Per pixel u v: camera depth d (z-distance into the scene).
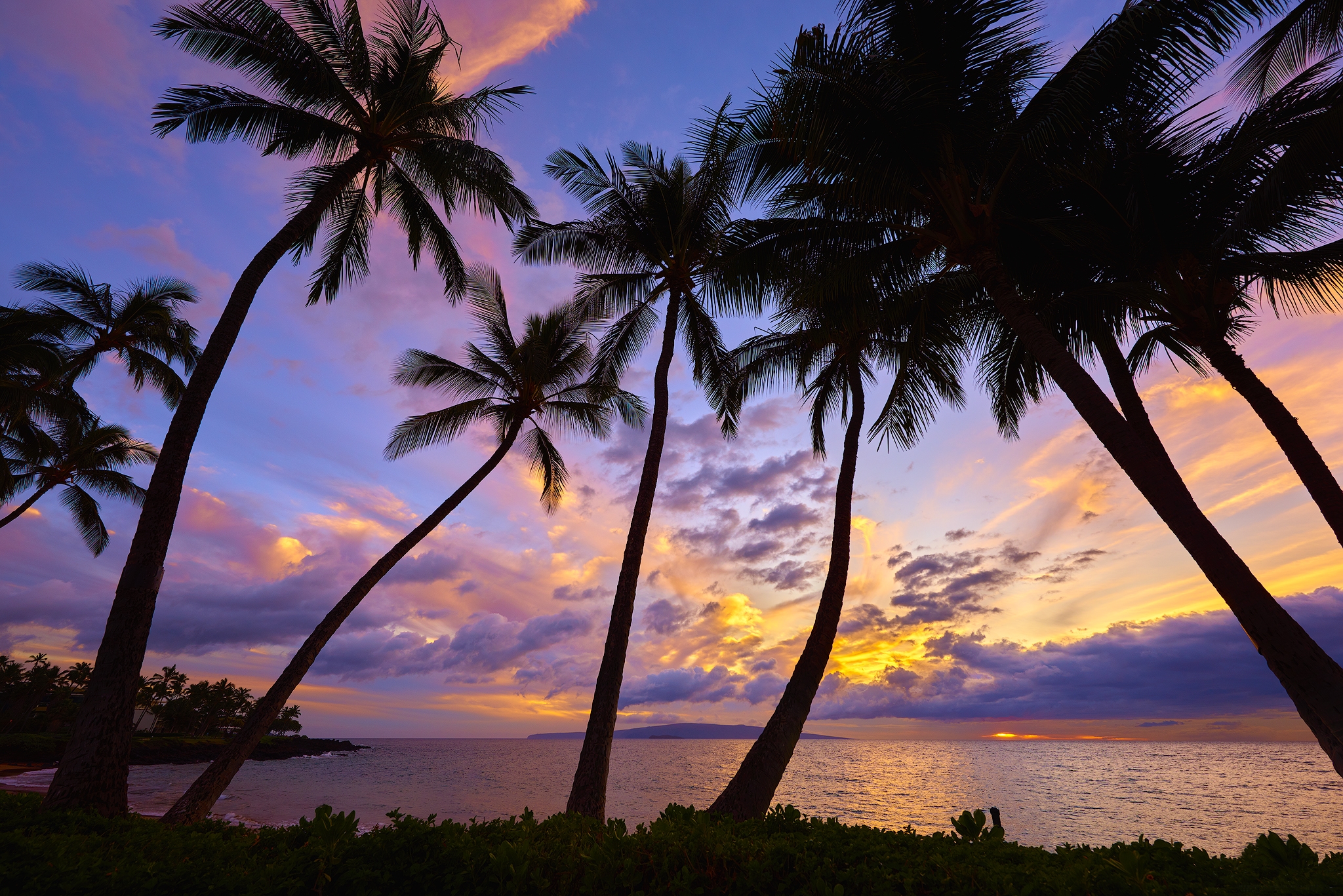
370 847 3.97
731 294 13.51
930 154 9.33
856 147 9.23
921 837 4.29
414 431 19.69
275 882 3.80
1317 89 9.37
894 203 9.82
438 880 3.81
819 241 11.73
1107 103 8.88
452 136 14.32
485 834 4.41
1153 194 10.46
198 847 4.93
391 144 13.61
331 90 12.84
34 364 20.78
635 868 3.72
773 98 9.09
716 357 16.48
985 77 9.48
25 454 26.23
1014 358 13.46
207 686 107.69
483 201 14.89
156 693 102.69
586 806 10.36
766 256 12.64
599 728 10.97
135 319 24.89
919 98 8.75
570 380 20.89
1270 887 3.09
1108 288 10.35
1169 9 7.91
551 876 3.80
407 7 13.71
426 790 43.38
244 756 11.19
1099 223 10.90
